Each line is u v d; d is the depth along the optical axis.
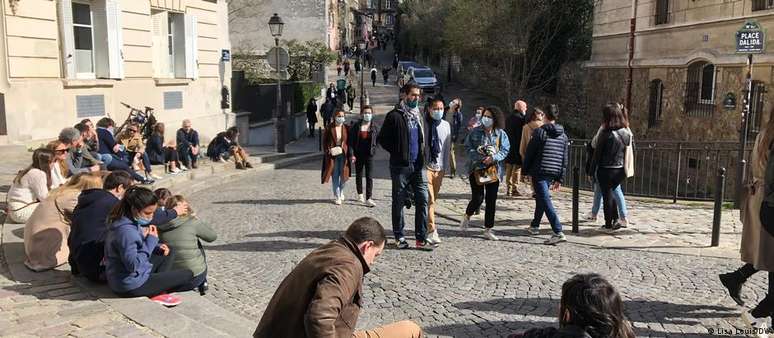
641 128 21.09
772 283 5.27
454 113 15.42
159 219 6.16
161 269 6.05
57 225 6.52
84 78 15.48
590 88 25.33
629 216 10.29
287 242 8.71
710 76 17.78
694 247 8.30
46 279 6.11
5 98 12.98
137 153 12.71
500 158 8.72
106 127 11.85
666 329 5.48
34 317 5.11
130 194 5.63
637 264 7.55
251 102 24.69
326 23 45.94
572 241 8.67
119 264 5.60
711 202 11.99
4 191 9.79
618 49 22.83
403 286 6.73
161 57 18.83
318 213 10.79
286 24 44.56
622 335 2.81
